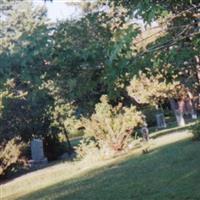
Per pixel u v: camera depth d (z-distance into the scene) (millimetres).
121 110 23188
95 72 5285
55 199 13914
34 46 5234
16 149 23188
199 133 19828
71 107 25594
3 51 5301
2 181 22578
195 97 13680
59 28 5488
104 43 5109
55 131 29578
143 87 23484
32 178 21516
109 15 5859
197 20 4777
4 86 5887
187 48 4746
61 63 5242
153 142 23234
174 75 5723
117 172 16328
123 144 22484
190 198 10633
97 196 12836
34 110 25469
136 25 4590
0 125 23562
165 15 4285
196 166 13938
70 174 19688
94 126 22625
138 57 4746
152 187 12398
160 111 34219
